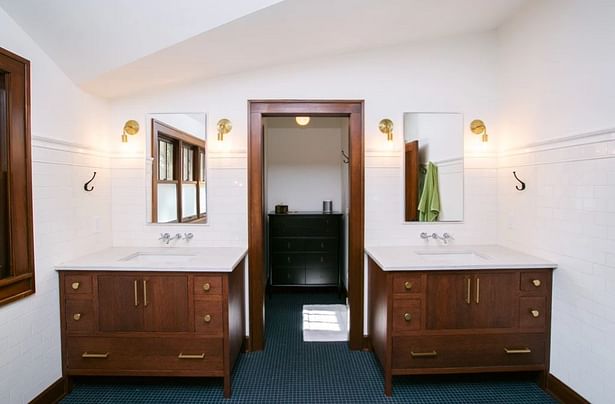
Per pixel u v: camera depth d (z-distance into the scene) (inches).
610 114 69.4
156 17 75.7
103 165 104.3
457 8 87.8
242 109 107.1
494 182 109.7
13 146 71.7
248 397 86.2
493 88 108.3
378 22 87.3
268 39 85.2
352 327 110.0
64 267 83.4
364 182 108.3
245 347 109.0
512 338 86.6
